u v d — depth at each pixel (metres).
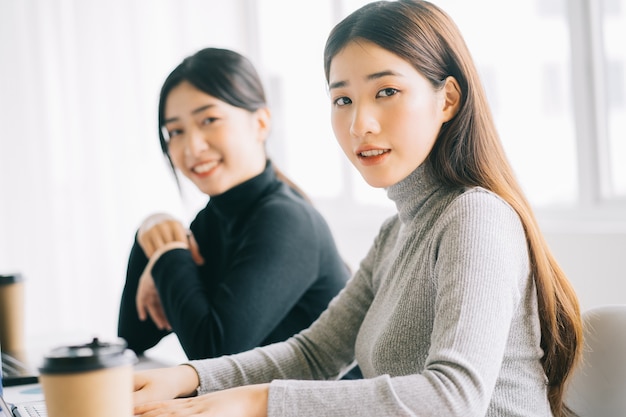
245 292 1.54
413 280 1.05
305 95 3.59
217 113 1.65
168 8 3.49
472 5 2.87
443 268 0.96
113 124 3.38
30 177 3.23
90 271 3.35
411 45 1.03
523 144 2.80
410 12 1.05
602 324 1.09
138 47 3.43
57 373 0.75
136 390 1.10
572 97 2.62
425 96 1.04
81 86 3.32
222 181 1.67
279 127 3.70
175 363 1.64
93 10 3.34
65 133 3.30
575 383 1.11
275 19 3.66
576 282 2.39
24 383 1.38
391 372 1.08
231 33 3.64
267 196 1.68
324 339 1.26
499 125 2.85
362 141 1.04
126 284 1.84
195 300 1.57
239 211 1.69
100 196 3.36
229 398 0.89
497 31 2.82
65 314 3.32
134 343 1.81
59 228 3.30
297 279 1.59
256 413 0.88
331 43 1.08
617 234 2.29
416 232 1.10
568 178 2.71
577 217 2.63
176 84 1.66
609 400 1.08
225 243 1.72
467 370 0.86
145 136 3.44
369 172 1.06
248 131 1.69
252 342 1.54
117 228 3.39
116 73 3.39
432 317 1.04
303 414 0.87
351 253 3.20
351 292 1.29
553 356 1.07
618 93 2.59
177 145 1.70
